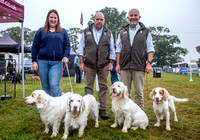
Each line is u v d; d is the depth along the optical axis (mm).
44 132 2869
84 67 3730
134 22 3533
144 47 3494
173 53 60562
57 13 3486
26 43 48219
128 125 3145
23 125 3123
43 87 3498
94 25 3766
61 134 2807
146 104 5164
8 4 4855
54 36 3383
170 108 3676
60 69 3547
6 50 11477
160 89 3297
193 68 27750
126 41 3586
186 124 3479
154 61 58250
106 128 3105
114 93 3020
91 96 3340
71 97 2723
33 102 2648
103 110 3732
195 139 2775
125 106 3086
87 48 3641
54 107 2777
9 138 2562
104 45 3619
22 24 5621
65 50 3600
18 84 9273
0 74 10359
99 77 3742
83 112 2809
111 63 3842
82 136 2752
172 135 2912
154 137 2797
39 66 3371
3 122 3277
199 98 6266
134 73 3559
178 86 10172
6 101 4879
